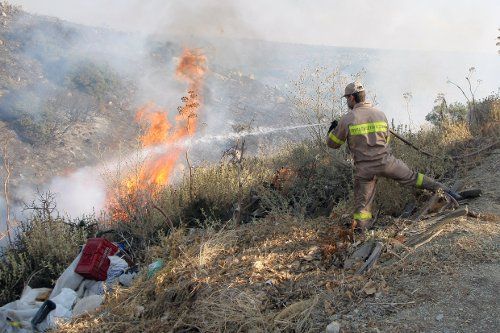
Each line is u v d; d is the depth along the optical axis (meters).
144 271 5.05
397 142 6.56
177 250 5.19
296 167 6.93
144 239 6.15
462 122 7.59
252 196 6.66
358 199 4.77
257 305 3.79
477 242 4.01
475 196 5.10
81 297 5.22
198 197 6.86
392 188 5.25
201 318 3.81
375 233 4.53
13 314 4.70
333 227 4.81
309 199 5.95
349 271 4.05
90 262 5.36
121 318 4.27
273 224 5.44
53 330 4.30
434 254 3.99
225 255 4.89
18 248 6.31
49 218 6.48
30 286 5.69
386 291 3.64
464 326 3.09
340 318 3.44
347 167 6.29
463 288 3.45
